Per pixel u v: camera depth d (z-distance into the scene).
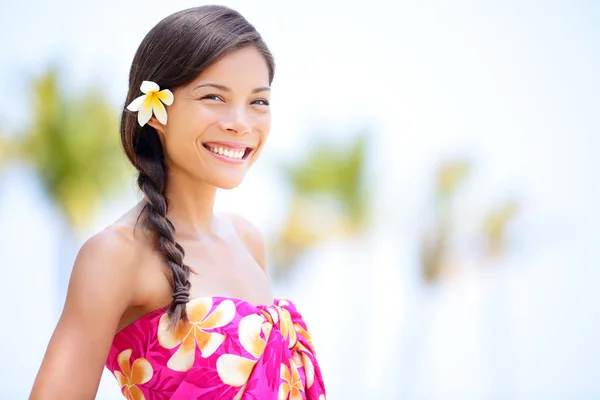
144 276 2.38
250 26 2.52
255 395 2.35
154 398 2.36
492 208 22.95
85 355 2.28
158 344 2.34
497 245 23.03
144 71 2.50
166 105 2.47
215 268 2.58
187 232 2.58
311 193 20.41
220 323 2.37
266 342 2.43
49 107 17.78
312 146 20.61
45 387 2.22
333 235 20.81
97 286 2.30
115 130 18.17
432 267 22.89
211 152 2.48
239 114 2.46
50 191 18.08
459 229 22.67
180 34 2.44
